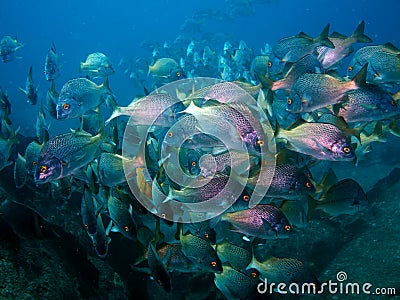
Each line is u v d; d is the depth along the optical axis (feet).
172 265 4.06
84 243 4.89
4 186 5.26
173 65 9.42
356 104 4.35
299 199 3.99
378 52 4.84
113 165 3.82
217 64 13.48
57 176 3.72
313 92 4.30
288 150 3.87
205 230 3.90
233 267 3.92
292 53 5.78
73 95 5.24
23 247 3.32
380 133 5.66
